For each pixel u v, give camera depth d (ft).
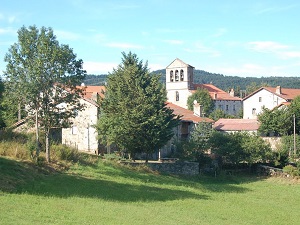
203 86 379.76
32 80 100.53
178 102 351.46
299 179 147.54
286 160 165.58
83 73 107.04
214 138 161.27
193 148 154.20
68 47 103.76
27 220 54.85
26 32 101.40
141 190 100.07
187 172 146.20
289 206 103.60
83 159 120.26
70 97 106.22
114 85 137.28
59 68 102.01
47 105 104.83
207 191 117.50
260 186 136.67
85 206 70.79
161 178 126.62
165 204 86.63
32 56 101.50
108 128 132.26
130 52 139.74
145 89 134.51
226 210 89.40
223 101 371.15
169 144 176.35
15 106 102.89
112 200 81.71
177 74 353.72
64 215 61.26
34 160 98.89
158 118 131.85
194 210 84.58
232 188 129.08
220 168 160.15
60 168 104.37
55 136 158.10
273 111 205.98
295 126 198.49
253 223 79.30
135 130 129.90
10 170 85.56
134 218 67.10
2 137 116.06
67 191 82.38
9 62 100.37
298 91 325.62
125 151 146.51
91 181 98.22
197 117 203.31
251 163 161.99
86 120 154.92
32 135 122.62
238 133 167.73
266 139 187.01
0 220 52.42
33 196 72.49
